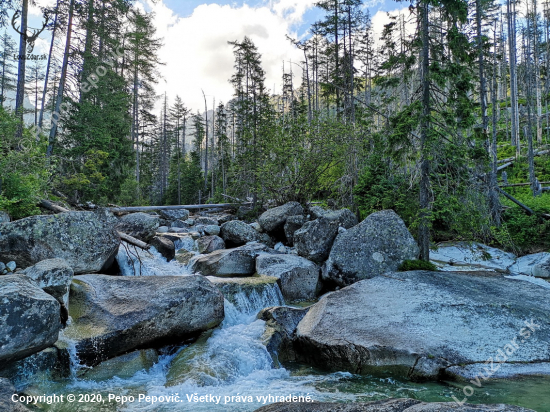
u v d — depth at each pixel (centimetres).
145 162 5684
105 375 656
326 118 1870
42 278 676
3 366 552
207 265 1279
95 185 2141
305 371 729
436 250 1523
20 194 1088
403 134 1163
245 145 2308
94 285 824
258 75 3788
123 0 2170
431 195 1236
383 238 1170
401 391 609
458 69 1116
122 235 1170
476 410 401
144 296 778
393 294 891
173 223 2016
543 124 4388
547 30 5050
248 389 629
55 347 628
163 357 754
